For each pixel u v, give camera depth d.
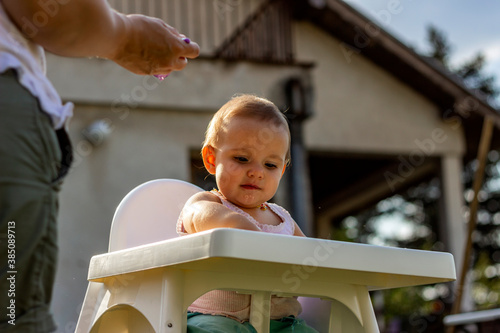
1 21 1.18
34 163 1.13
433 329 7.87
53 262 1.17
